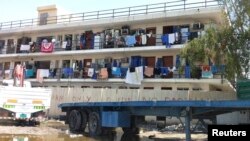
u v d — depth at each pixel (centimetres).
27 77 3975
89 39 3722
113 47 3503
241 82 2262
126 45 3409
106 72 3466
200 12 3036
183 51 2388
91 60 3762
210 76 2852
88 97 2936
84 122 1942
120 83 3419
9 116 2062
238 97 2256
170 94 2725
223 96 2638
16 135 1681
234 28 2288
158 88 3192
